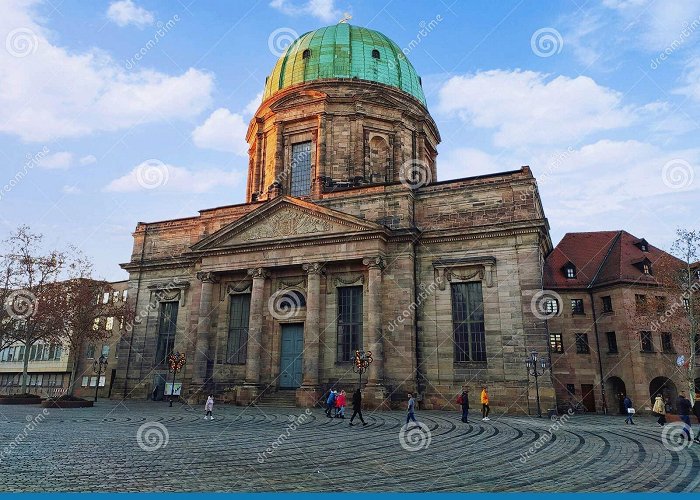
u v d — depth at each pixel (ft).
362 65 175.73
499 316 119.44
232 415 99.91
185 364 148.77
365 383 123.85
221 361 141.18
